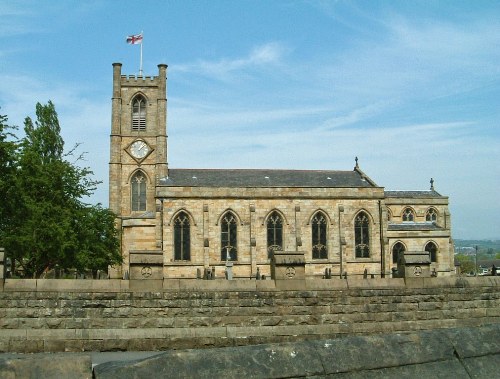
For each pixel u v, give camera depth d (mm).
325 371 6988
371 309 35750
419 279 36719
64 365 6219
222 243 84375
